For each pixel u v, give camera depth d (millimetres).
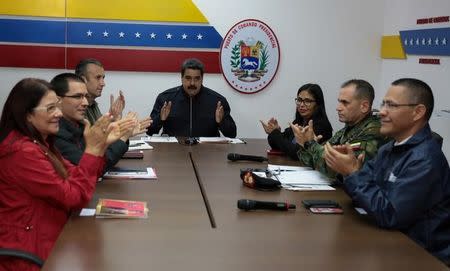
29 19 4344
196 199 2162
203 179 2521
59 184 1899
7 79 4395
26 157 1901
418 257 1576
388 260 1546
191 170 2719
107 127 2045
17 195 1918
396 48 4426
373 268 1482
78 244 1612
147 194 2217
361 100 2631
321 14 4641
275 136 3258
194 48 4543
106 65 4469
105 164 2406
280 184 2393
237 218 1922
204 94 4137
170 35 4500
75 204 1928
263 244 1656
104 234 1709
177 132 4074
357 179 2006
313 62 4688
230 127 4078
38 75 4426
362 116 2662
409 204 1837
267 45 4609
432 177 1864
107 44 4453
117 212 1909
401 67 4355
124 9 4422
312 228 1834
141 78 4539
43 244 1917
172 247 1606
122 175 2527
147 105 4574
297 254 1578
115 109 3561
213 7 4516
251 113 4684
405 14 4266
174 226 1809
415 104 2006
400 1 4359
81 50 4430
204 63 4566
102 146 2057
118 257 1516
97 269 1429
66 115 2578
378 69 4746
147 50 4496
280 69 4664
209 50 4559
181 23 4500
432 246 1887
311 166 2770
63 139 2502
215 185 2408
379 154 2141
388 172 2043
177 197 2184
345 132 2740
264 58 4617
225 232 1761
